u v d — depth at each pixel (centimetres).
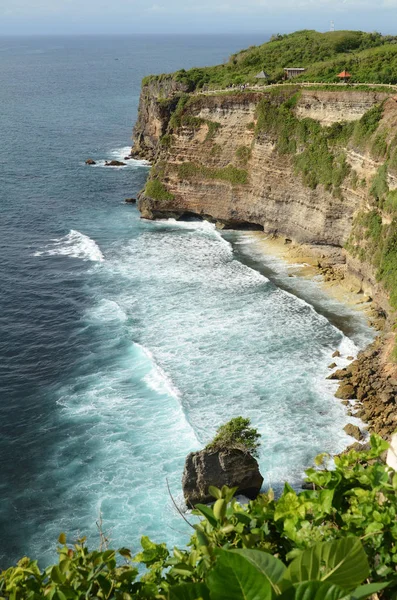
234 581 672
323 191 6931
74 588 893
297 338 5150
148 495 3506
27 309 5781
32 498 3509
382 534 897
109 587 908
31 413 4238
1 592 947
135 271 6706
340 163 6819
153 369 4700
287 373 4625
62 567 923
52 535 3262
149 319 5572
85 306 5847
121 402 4325
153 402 4312
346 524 948
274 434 3931
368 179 6341
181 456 3778
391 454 1149
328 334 5212
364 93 6781
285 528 907
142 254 7250
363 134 6525
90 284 6362
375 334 5209
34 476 3672
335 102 7069
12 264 6875
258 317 5556
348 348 4969
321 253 7012
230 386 4472
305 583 657
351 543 723
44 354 4991
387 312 5325
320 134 7112
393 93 6588
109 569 955
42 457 3825
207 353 4941
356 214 6384
